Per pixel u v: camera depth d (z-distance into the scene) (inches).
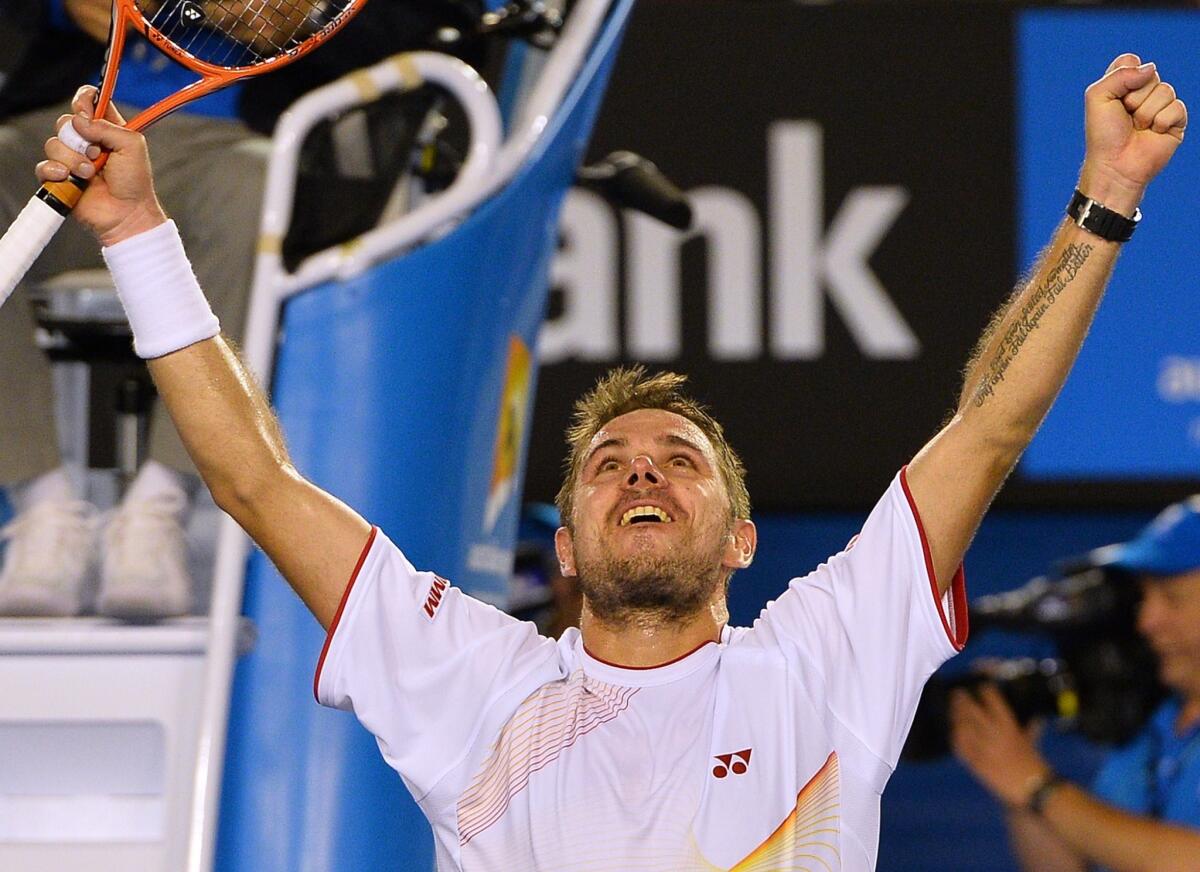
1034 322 325.4
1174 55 693.3
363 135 394.0
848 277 690.2
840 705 321.4
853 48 690.8
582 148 437.7
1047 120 692.7
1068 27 692.7
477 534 402.0
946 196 692.7
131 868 333.4
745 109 688.4
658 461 340.5
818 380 689.6
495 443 407.2
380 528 355.9
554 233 436.1
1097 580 593.6
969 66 692.1
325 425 353.4
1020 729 587.2
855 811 315.6
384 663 327.0
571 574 359.6
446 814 321.1
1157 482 692.1
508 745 320.2
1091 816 561.6
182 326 326.3
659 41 686.5
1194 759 559.5
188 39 402.9
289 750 344.8
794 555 697.0
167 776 337.4
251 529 330.0
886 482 689.6
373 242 361.1
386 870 352.5
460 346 374.0
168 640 340.5
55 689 339.3
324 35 325.7
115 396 452.4
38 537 367.6
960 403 344.8
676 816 306.3
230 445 326.6
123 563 354.0
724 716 317.7
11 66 500.1
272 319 351.3
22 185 411.2
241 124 406.9
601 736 316.8
